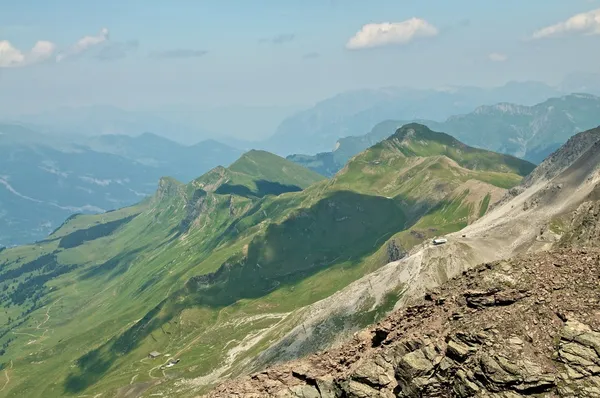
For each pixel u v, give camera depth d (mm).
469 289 56125
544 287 50000
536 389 39312
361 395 47688
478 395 40688
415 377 45344
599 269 50375
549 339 43000
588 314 44188
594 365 39500
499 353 42375
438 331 50406
